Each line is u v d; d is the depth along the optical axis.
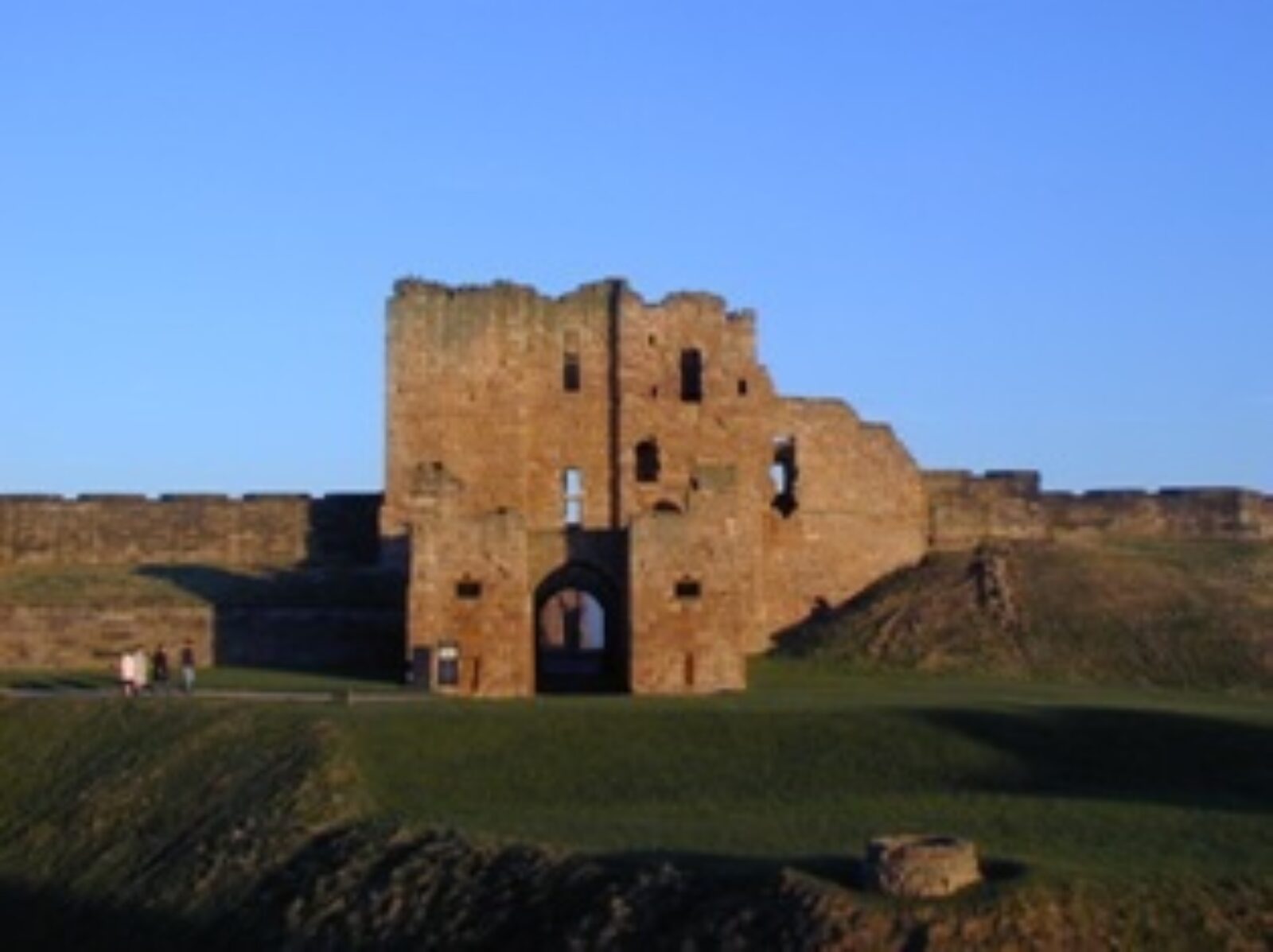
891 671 87.44
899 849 44.00
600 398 98.25
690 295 99.00
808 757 61.44
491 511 87.69
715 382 98.75
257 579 95.38
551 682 84.38
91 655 88.44
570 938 45.81
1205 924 43.28
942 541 103.06
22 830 65.81
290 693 76.12
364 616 88.88
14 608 89.00
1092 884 44.19
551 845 50.41
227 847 57.94
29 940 58.44
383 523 95.75
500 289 97.44
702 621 79.94
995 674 86.25
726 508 80.62
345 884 52.66
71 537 101.38
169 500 101.75
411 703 70.38
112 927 56.88
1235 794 56.94
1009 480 104.75
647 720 64.44
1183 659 86.56
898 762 60.88
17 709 74.25
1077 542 103.25
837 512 100.31
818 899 43.88
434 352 96.69
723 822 53.75
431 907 49.62
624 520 97.38
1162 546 103.50
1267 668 85.12
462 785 59.84
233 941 52.59
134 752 68.06
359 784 59.88
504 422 96.94
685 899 45.66
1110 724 63.62
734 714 64.81
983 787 58.59
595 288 98.62
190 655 78.00
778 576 98.69
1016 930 42.47
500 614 79.62
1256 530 106.56
